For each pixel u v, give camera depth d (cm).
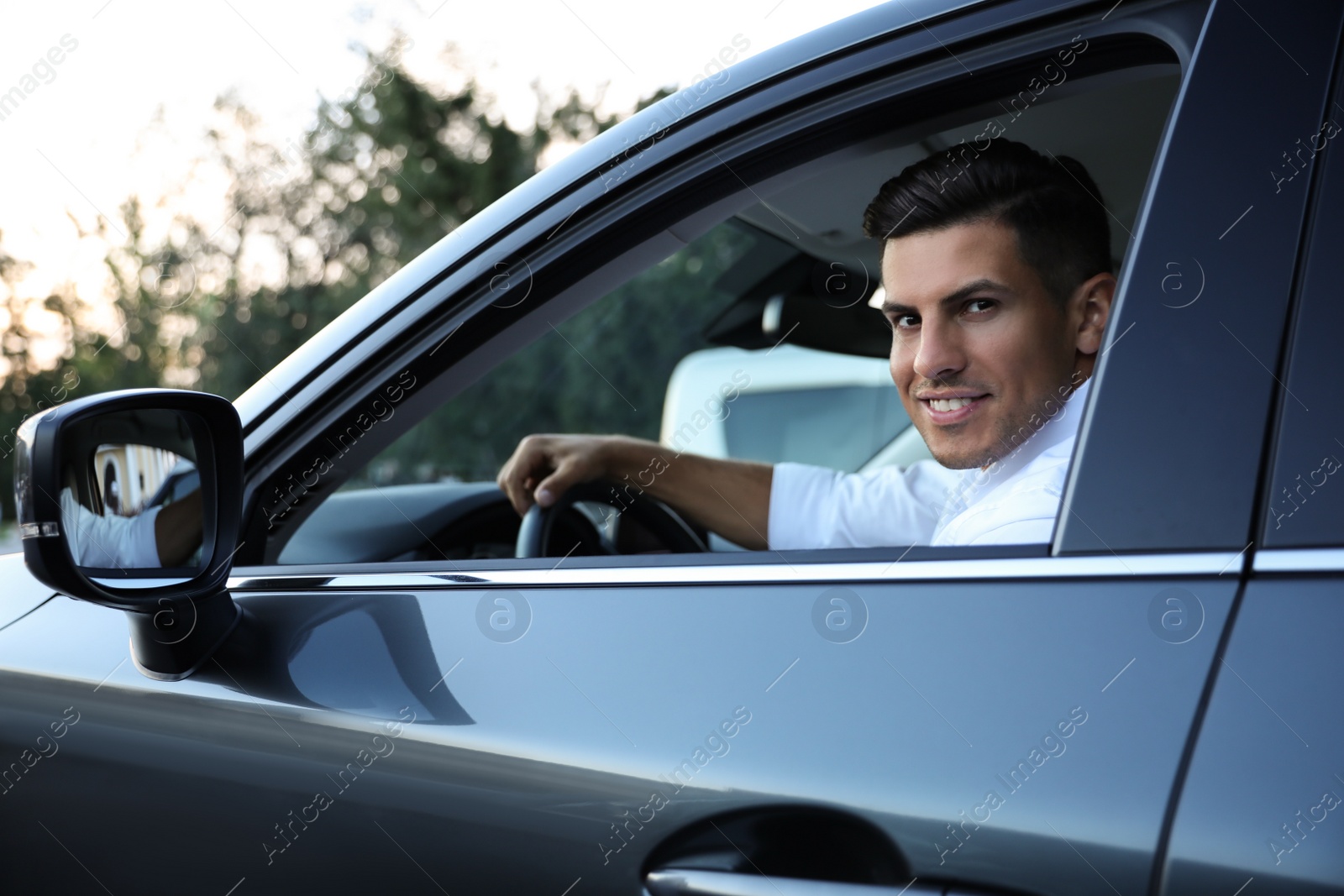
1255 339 76
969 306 118
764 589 88
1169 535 75
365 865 95
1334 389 72
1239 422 75
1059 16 95
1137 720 71
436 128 1159
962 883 73
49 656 116
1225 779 67
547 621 94
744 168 111
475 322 115
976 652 77
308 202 1140
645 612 91
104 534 100
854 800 77
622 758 85
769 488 176
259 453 117
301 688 101
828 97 107
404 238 1152
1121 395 80
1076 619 75
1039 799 71
